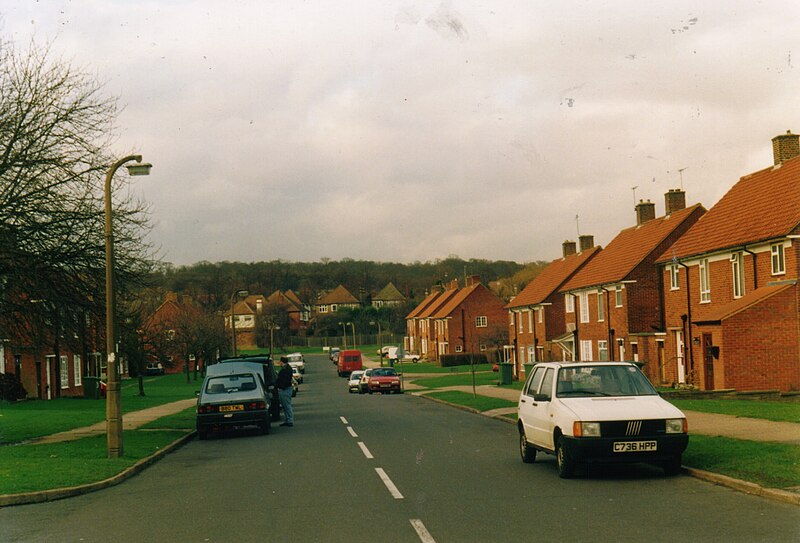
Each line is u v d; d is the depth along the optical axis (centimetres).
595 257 5244
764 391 2702
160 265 2256
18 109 1902
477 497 1037
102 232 2000
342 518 912
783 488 983
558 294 5712
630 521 855
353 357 8619
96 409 3394
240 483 1240
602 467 1316
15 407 3550
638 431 1144
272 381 2830
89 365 5594
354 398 4662
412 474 1276
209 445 1973
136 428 2448
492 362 9006
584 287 4828
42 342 2031
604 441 1136
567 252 6309
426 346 11088
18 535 879
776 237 2808
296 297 17800
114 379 1595
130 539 838
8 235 1834
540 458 1490
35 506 1080
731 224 3303
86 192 2022
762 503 941
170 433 2253
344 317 15500
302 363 9269
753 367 2819
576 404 1208
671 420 1155
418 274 19062
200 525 902
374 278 19162
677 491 1045
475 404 3275
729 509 907
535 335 6000
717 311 2983
